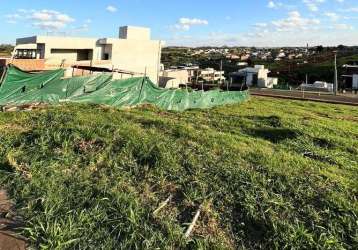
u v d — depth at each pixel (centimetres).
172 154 682
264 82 6944
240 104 2373
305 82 7425
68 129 759
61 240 400
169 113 1425
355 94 5000
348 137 1216
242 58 12419
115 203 486
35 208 468
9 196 502
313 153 891
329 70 8106
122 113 1137
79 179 553
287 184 607
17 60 2566
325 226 485
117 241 415
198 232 455
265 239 449
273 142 1020
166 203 513
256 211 502
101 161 631
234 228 472
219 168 641
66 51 4009
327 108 2714
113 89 1369
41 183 528
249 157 738
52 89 1167
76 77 1242
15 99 1070
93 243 407
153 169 613
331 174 703
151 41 4538
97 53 4178
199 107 1936
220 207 513
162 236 431
